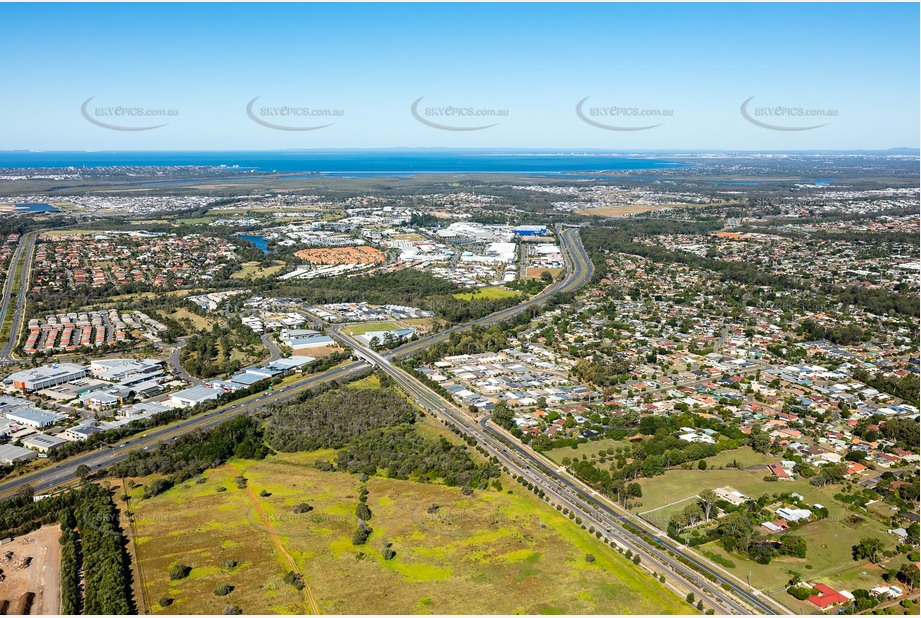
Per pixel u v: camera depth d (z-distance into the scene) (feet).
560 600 541.75
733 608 538.47
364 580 567.18
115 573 561.02
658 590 559.38
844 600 544.21
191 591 553.64
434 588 555.69
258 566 588.91
